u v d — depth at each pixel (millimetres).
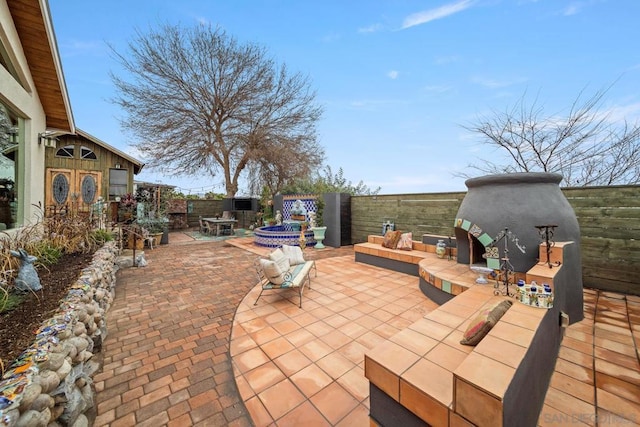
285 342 3018
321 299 4301
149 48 12266
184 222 15492
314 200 10633
